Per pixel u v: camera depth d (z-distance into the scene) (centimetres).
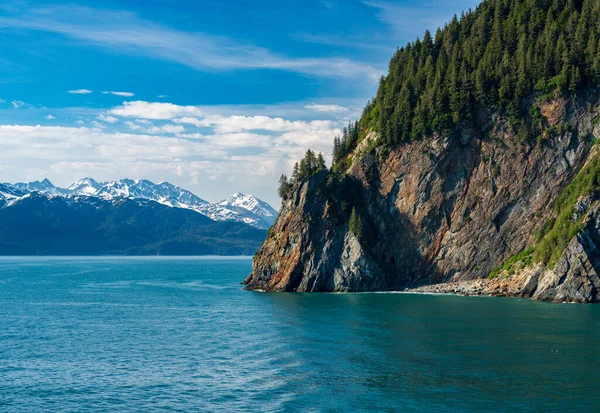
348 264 16250
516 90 16350
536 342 8100
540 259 13875
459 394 5816
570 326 9381
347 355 7475
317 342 8325
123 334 9200
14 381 6456
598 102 15688
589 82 15875
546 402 5556
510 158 16188
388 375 6500
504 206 16088
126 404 5684
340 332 9119
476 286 15188
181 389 6125
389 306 12412
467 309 11675
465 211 16475
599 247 12850
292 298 14588
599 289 12581
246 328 9650
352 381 6297
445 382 6216
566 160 15650
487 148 16500
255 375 6594
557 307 11844
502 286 14675
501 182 16200
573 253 12888
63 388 6200
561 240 13250
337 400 5700
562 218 13688
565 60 16075
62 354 7750
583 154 15525
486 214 16238
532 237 15612
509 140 16312
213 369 6881
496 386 6047
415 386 6094
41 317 11244
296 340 8494
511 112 16362
